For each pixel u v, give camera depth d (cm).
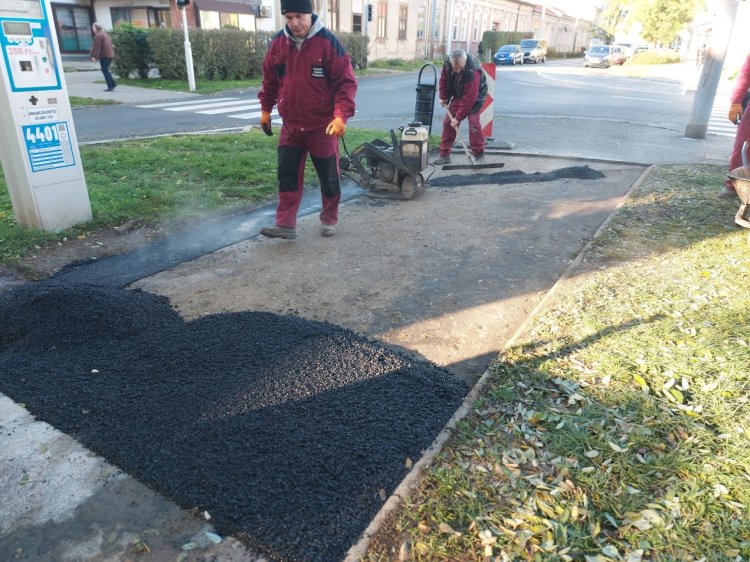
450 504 208
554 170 785
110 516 206
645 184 684
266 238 508
